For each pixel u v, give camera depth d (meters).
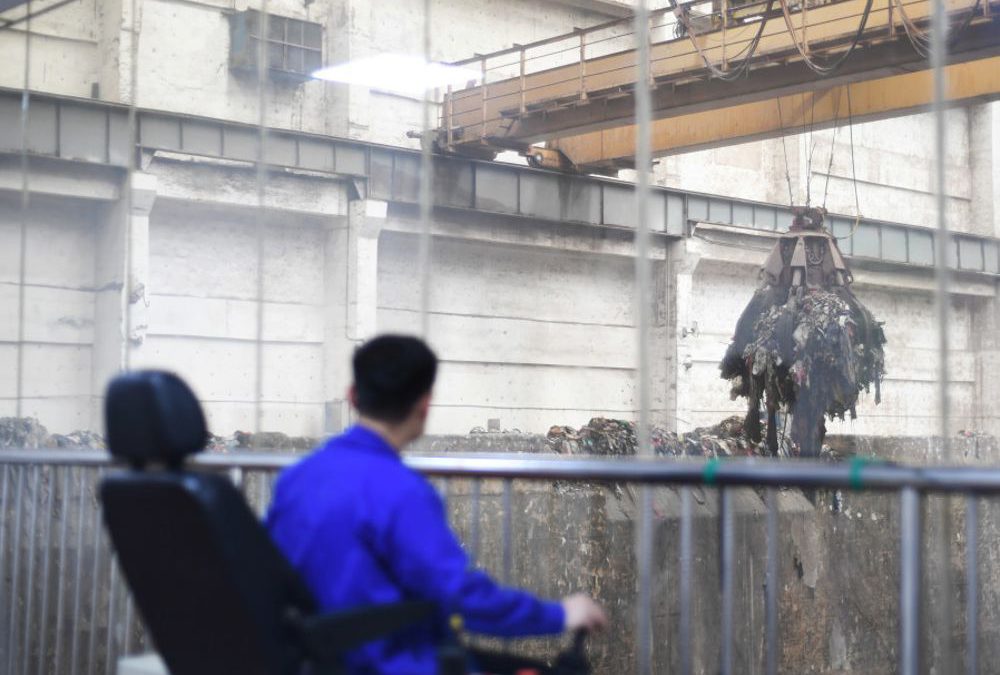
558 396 20.38
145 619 2.19
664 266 21.61
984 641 13.29
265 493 3.80
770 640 2.49
